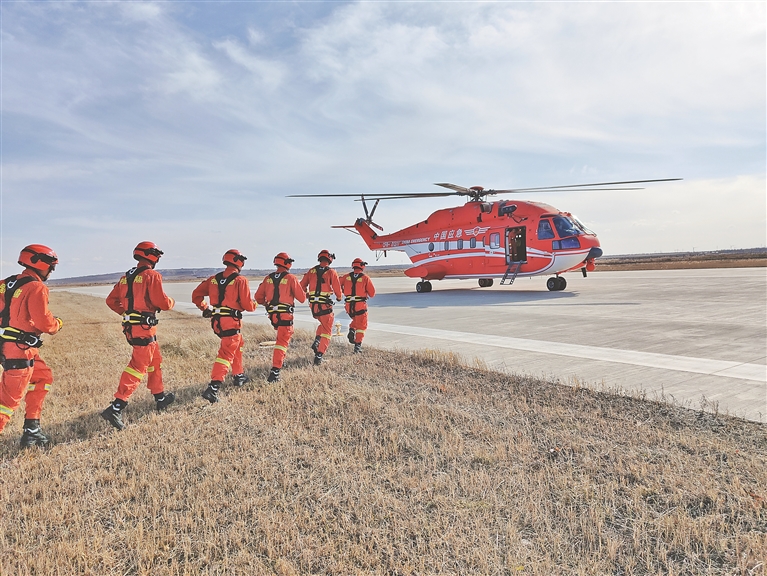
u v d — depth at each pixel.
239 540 2.75
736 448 3.74
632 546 2.61
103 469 3.81
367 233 26.33
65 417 5.14
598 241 17.83
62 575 2.50
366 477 3.52
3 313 4.08
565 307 13.97
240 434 4.50
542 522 2.86
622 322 10.52
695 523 2.70
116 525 2.98
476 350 8.14
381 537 2.77
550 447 3.95
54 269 4.38
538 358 7.27
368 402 5.24
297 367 7.34
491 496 3.16
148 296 4.86
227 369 5.64
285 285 6.55
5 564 2.60
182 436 4.48
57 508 3.16
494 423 4.60
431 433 4.35
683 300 14.45
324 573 2.50
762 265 43.44
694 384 5.52
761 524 2.75
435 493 3.26
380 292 26.59
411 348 8.55
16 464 3.96
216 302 5.73
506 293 20.77
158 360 5.29
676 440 3.97
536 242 18.20
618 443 3.99
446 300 18.67
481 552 2.56
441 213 22.14
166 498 3.29
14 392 4.08
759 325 9.38
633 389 5.40
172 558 2.64
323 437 4.37
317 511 3.06
